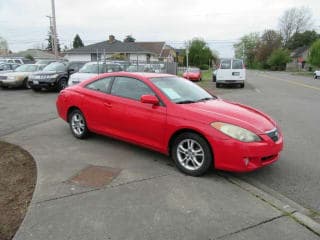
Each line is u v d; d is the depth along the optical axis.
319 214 4.07
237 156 4.74
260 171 5.45
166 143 5.39
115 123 6.16
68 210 3.96
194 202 4.21
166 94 5.59
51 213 3.89
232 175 5.17
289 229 3.64
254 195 4.45
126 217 3.83
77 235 3.48
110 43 55.09
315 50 64.25
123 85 6.18
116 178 4.93
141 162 5.66
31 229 3.57
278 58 88.38
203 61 86.81
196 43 86.88
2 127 8.45
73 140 7.00
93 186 4.63
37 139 7.10
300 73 63.06
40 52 71.81
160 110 5.42
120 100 6.05
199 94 6.10
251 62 118.94
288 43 111.50
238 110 5.45
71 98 7.05
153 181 4.85
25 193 4.42
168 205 4.12
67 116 7.29
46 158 5.80
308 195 4.62
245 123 4.90
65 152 6.16
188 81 6.61
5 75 18.09
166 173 5.18
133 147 6.49
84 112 6.78
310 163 5.88
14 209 4.00
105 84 6.50
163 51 66.25
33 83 16.94
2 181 4.80
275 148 4.98
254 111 5.72
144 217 3.83
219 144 4.80
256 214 3.95
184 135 5.12
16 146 6.55
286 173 5.39
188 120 5.08
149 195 4.38
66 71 17.80
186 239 3.44
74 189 4.52
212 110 5.22
